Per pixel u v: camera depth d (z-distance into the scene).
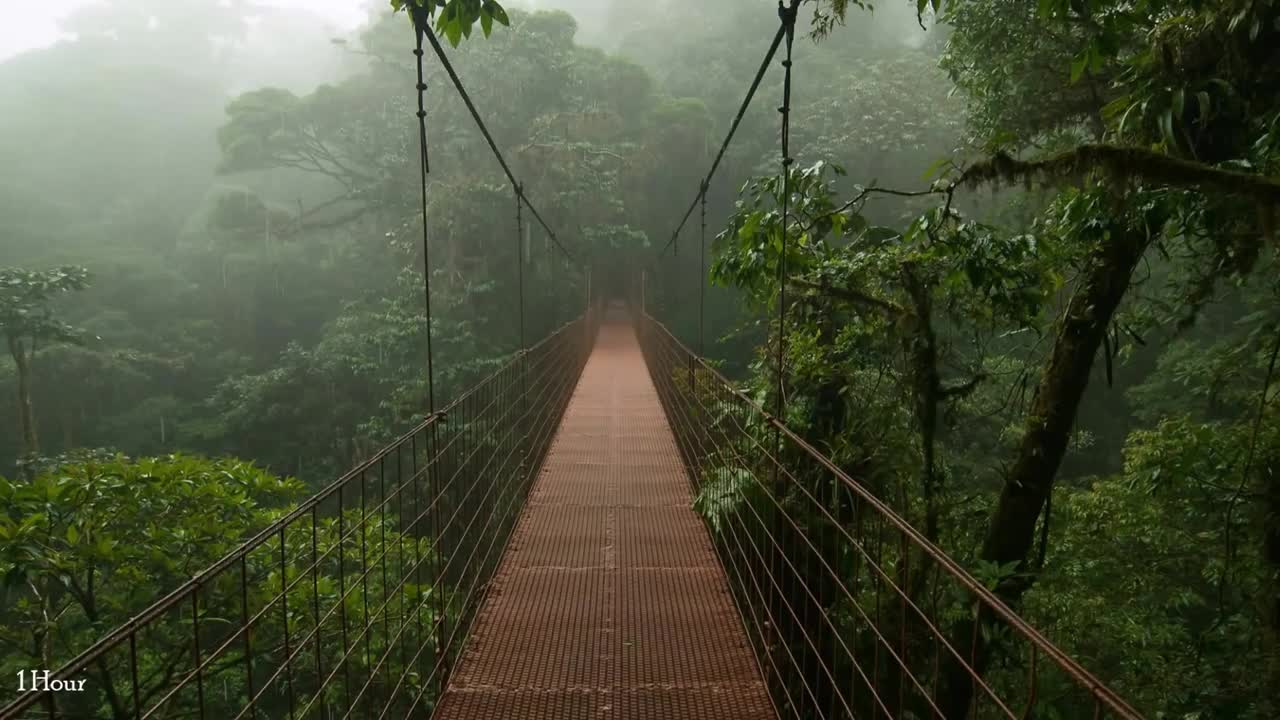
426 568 6.75
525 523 4.70
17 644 4.62
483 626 3.30
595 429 7.60
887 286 4.61
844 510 3.99
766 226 4.38
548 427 7.46
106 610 4.96
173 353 22.30
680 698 2.72
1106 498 6.59
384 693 5.83
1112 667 6.04
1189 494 5.49
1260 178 2.84
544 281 18.95
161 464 4.73
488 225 17.94
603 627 3.29
